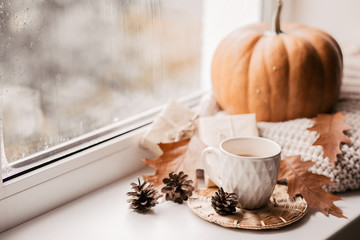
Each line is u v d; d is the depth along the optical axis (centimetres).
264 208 82
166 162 88
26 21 83
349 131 91
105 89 98
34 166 81
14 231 78
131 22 102
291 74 93
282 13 125
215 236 77
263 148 83
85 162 87
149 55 107
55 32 88
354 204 85
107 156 90
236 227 78
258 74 94
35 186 80
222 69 99
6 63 80
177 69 116
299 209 81
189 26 117
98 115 98
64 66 90
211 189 88
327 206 82
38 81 86
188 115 97
